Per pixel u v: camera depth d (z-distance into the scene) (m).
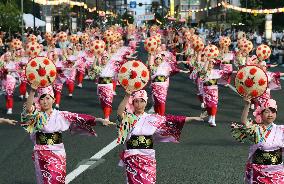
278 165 6.89
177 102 19.25
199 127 14.32
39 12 64.62
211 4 102.44
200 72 14.67
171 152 11.41
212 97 14.47
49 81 7.66
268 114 6.88
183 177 9.47
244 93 7.09
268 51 16.95
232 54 23.03
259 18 74.25
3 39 33.09
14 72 16.64
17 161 10.70
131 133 7.19
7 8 44.53
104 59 14.96
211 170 9.93
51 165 7.35
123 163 7.34
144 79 7.35
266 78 7.01
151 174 7.20
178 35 38.44
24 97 20.25
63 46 25.09
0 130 14.09
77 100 19.84
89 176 9.55
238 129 7.04
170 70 15.12
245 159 10.77
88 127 7.46
